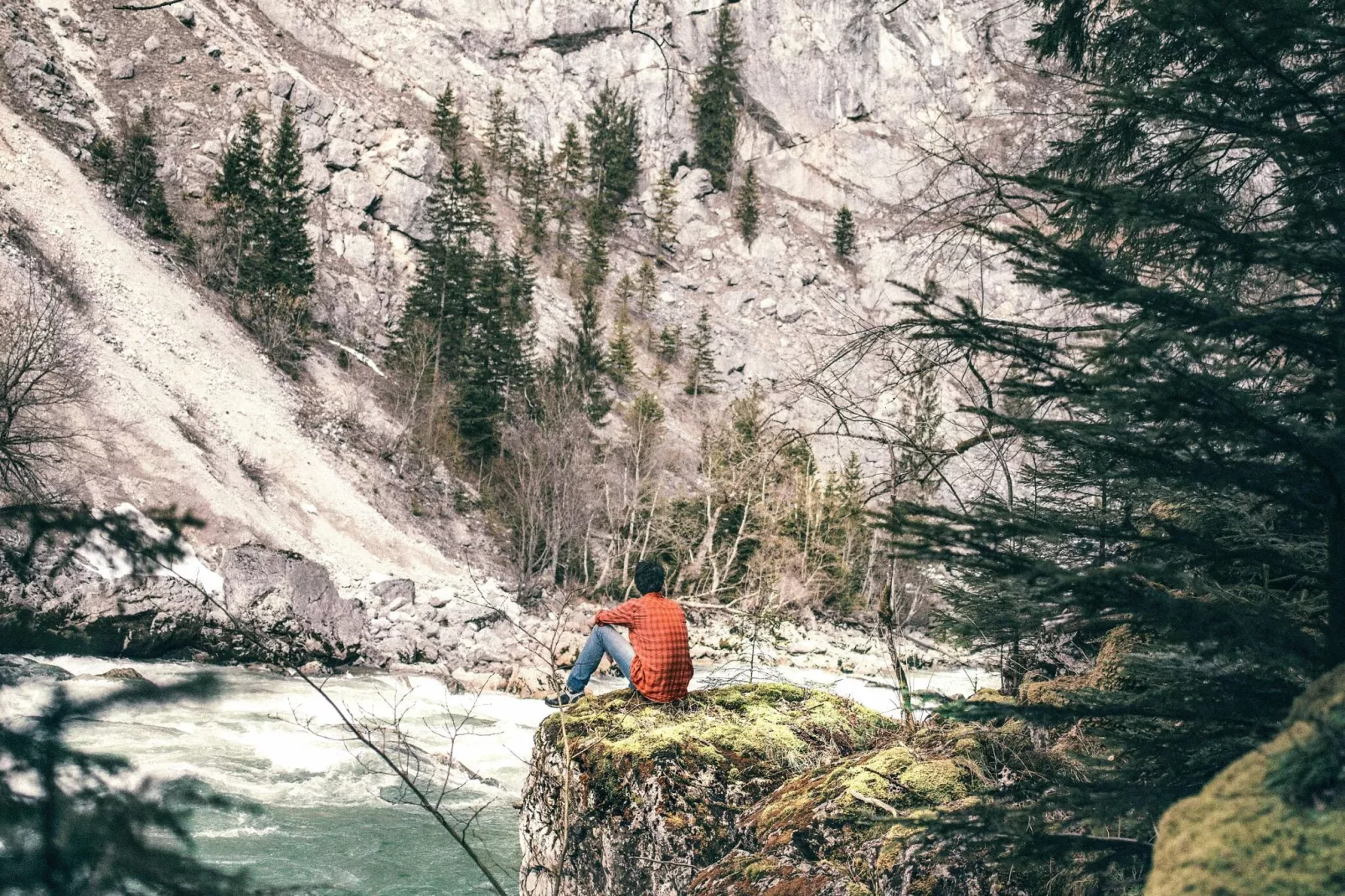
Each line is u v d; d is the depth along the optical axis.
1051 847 3.35
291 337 52.62
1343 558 3.38
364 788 11.69
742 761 5.46
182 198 66.19
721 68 109.25
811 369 5.76
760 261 101.00
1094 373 3.53
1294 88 3.70
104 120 69.94
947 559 3.54
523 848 6.03
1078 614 3.62
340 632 26.84
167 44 79.50
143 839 2.88
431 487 47.12
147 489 29.70
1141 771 3.62
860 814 4.38
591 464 41.69
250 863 8.52
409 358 54.50
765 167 111.44
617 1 112.75
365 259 72.69
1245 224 4.45
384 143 81.62
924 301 4.19
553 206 99.00
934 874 4.09
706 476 30.77
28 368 21.02
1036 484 5.35
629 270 97.62
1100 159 4.86
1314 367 3.63
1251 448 3.53
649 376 80.75
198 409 39.03
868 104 112.38
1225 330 3.51
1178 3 3.73
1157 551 3.89
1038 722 3.38
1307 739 1.99
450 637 29.14
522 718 18.44
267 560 26.12
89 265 44.03
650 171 109.50
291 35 101.12
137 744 12.02
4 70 65.56
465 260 63.53
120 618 20.14
